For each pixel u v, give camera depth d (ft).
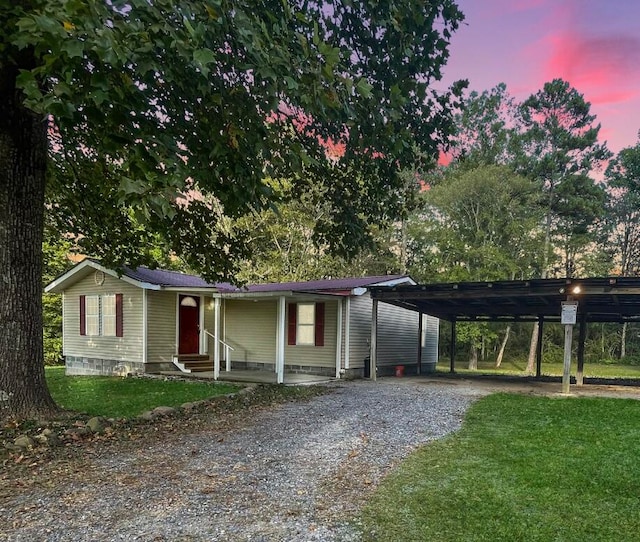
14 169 19.19
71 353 49.26
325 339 42.73
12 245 19.24
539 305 43.62
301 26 15.46
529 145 87.40
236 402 27.55
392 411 24.85
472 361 75.61
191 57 10.39
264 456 16.16
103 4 9.24
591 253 90.53
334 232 24.12
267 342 46.57
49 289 49.96
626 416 23.52
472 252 73.31
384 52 17.84
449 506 11.67
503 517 11.03
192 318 47.14
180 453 16.48
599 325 94.02
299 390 32.78
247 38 11.24
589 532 10.29
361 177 22.68
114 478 13.65
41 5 9.42
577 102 82.33
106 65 10.71
